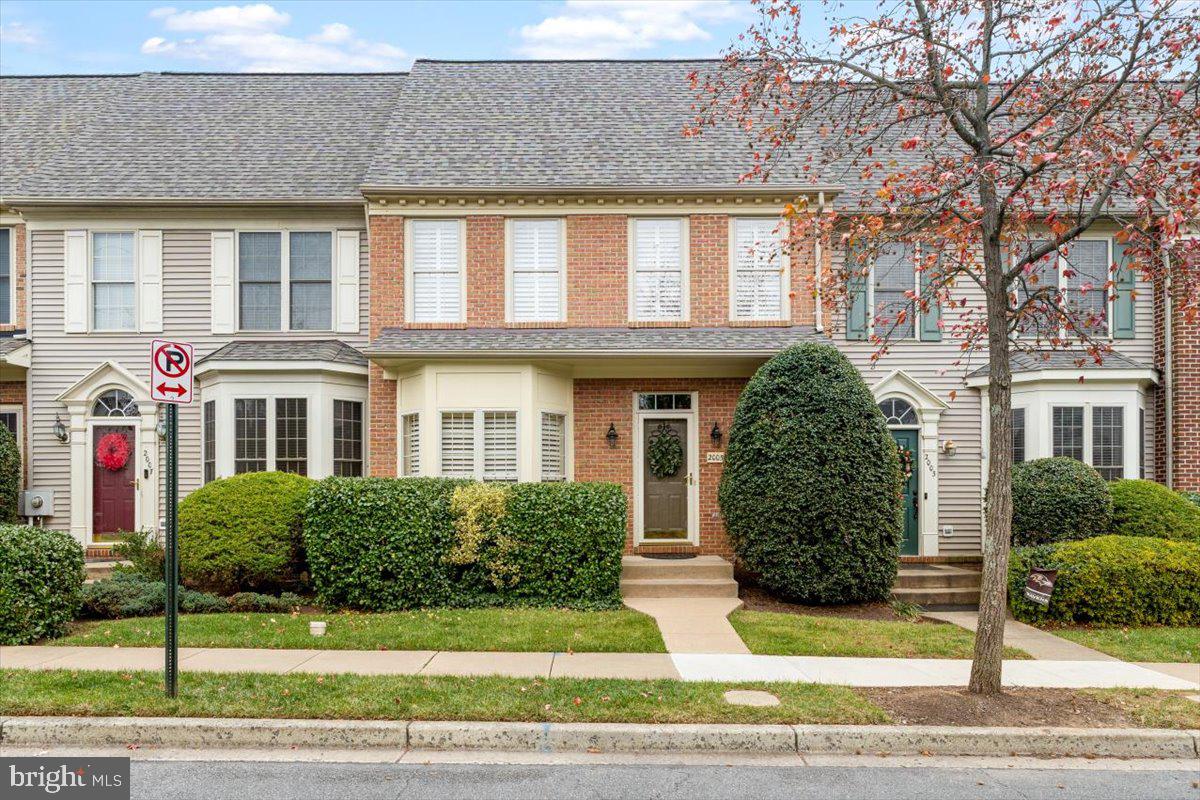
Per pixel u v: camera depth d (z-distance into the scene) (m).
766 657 7.43
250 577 9.98
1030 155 6.55
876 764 5.25
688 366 12.08
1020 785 4.91
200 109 15.35
